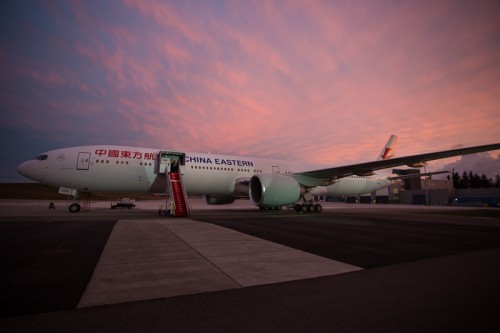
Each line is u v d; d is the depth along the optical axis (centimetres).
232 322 297
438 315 320
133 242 752
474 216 1902
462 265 552
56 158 1634
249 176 2078
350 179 2506
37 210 2231
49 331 272
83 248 669
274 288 408
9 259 561
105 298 360
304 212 2094
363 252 662
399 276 475
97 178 1673
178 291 390
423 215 1973
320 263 555
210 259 575
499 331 282
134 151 1764
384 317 313
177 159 1831
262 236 876
